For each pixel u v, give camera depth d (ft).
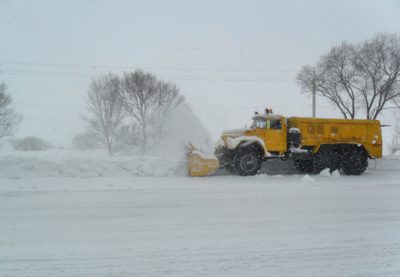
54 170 38.86
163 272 13.64
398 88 72.79
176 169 42.04
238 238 17.57
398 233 18.45
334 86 78.23
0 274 13.41
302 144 45.32
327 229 19.11
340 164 47.32
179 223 20.18
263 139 43.65
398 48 71.56
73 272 13.62
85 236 17.83
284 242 17.01
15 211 22.84
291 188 32.32
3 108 92.73
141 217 21.50
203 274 13.48
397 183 36.14
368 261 14.83
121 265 14.26
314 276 13.39
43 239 17.34
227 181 37.06
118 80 93.91
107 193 29.30
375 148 47.98
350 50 76.59
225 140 43.86
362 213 22.57
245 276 13.34
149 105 92.94
